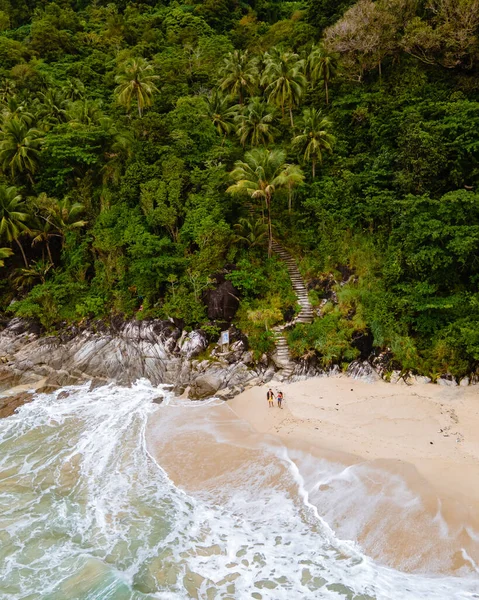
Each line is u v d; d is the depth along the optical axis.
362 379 26.67
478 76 37.12
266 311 29.00
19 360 31.97
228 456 20.75
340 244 33.06
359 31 42.53
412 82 39.28
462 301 26.42
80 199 38.44
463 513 16.08
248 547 15.55
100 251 35.94
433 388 24.91
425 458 19.31
